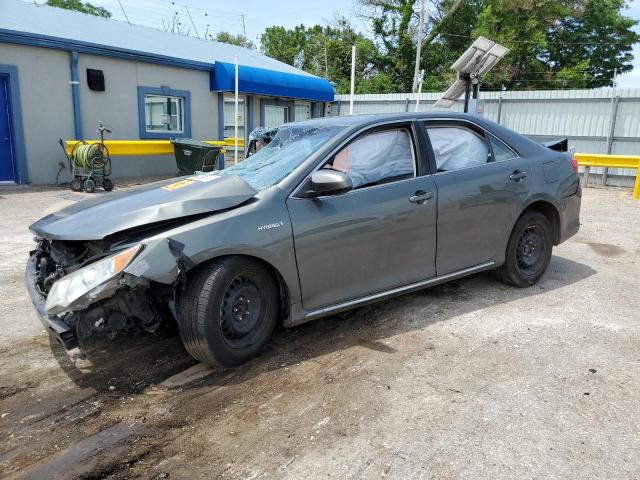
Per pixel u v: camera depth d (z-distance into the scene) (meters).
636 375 3.33
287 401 3.05
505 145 4.81
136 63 13.79
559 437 2.67
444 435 2.70
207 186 3.44
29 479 2.41
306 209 3.54
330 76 36.56
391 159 4.05
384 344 3.81
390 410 2.94
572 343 3.82
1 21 11.88
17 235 7.21
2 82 11.53
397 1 34.75
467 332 4.02
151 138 14.48
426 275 4.21
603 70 39.84
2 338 3.96
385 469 2.45
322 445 2.63
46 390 3.22
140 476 2.44
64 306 2.86
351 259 3.75
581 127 14.79
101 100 13.17
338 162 3.79
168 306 3.33
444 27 35.62
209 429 2.79
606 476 2.38
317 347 3.76
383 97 18.86
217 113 16.17
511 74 33.44
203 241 3.12
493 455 2.54
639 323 4.21
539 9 33.34
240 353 3.38
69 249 3.44
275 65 19.28
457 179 4.30
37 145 12.14
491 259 4.65
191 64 14.91
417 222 4.03
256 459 2.54
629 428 2.75
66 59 12.32
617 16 37.94
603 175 14.20
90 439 2.72
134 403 3.07
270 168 3.86
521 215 4.83
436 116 4.39
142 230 3.16
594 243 7.15
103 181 11.65
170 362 3.57
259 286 3.47
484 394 3.10
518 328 4.09
